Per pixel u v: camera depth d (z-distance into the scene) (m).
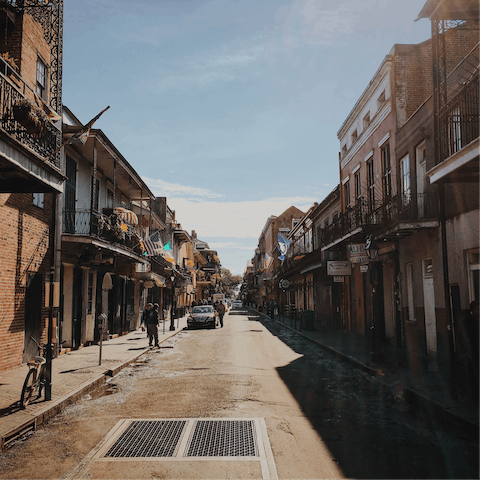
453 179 9.13
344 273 19.28
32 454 5.33
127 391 9.02
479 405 7.08
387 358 12.62
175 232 40.94
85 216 16.94
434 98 9.82
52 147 8.88
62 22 9.88
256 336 21.64
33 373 7.29
